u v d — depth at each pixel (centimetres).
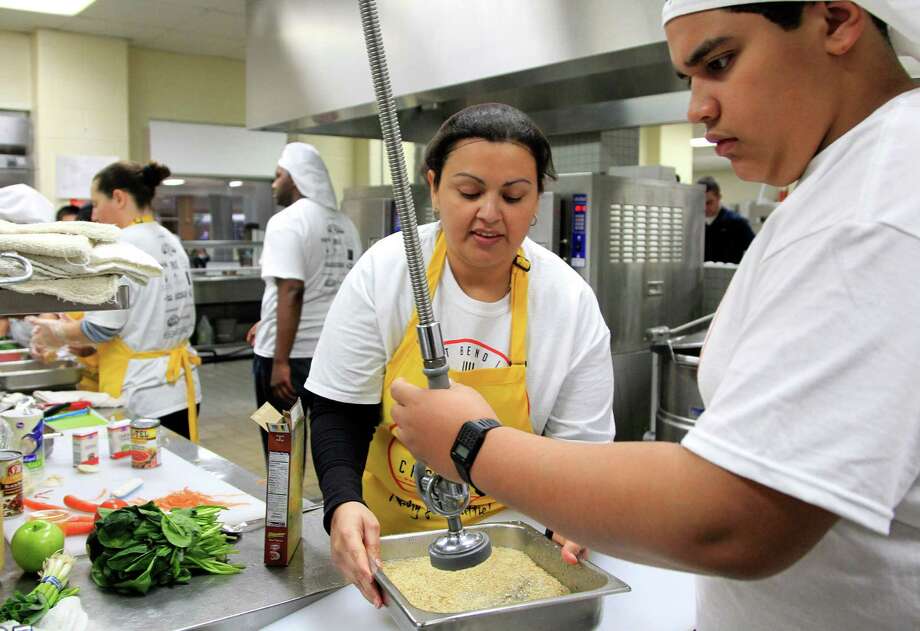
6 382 263
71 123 642
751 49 60
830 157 60
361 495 121
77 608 106
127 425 187
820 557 65
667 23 64
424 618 90
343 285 135
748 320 59
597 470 60
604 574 102
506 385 128
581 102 308
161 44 680
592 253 273
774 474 52
